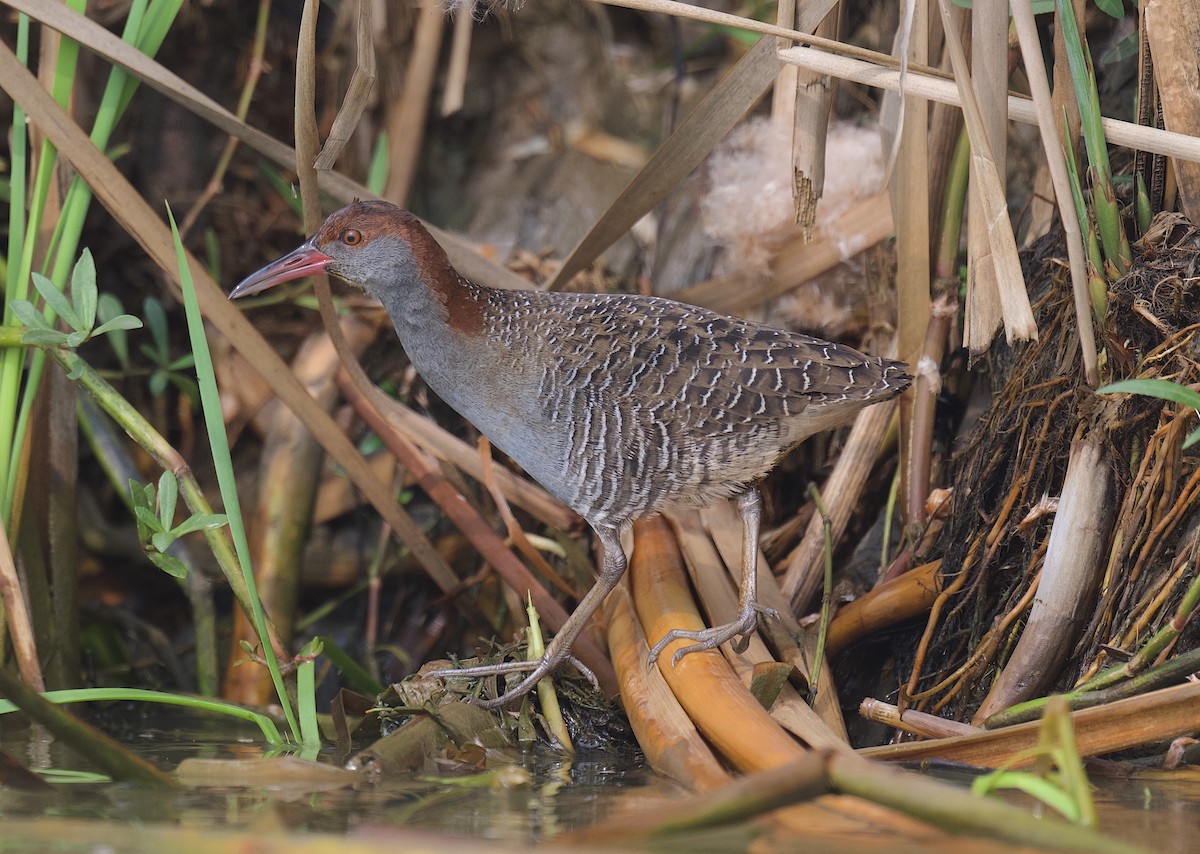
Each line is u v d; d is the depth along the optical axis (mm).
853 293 8461
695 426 6305
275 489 8531
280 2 9906
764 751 5047
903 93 5734
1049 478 6258
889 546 7484
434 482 7586
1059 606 5773
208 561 8602
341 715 6141
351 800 4859
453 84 9047
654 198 6934
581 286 8938
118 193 6707
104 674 8453
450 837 3688
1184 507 5598
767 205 8383
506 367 6539
